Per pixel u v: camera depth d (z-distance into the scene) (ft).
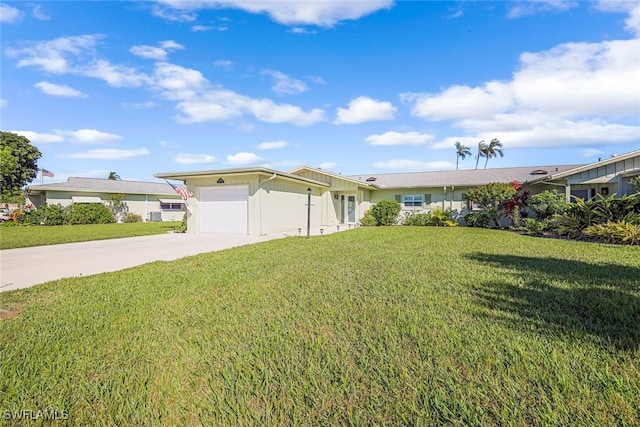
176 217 102.22
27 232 48.60
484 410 5.88
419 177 72.49
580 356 7.79
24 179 106.42
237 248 28.91
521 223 50.21
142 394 6.61
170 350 8.54
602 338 8.75
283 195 48.85
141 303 12.66
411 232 45.24
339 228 54.70
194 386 6.91
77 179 95.35
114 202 85.81
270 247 29.19
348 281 15.80
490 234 41.81
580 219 37.40
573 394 6.28
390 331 9.52
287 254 24.76
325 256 23.61
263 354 8.20
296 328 9.87
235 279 16.53
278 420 5.82
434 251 25.99
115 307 12.18
